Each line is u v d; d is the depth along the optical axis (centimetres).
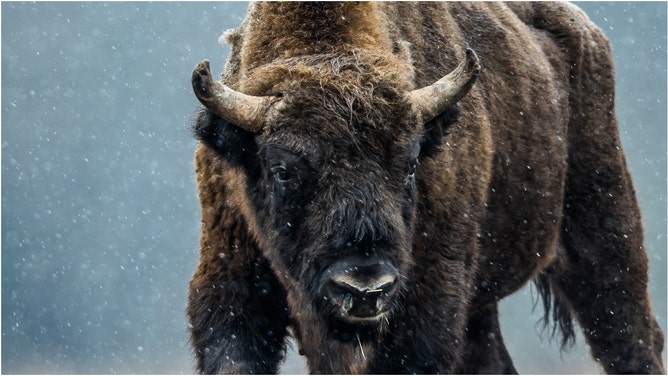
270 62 2778
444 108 2712
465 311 2986
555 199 3559
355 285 2481
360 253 2509
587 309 3856
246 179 2761
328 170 2570
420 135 2675
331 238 2533
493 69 3322
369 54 2731
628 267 3828
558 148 3547
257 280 2886
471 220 3030
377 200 2545
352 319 2566
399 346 2886
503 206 3316
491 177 3244
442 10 3216
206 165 2920
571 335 3950
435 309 2908
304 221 2594
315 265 2564
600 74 3838
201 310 2881
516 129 3347
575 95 3750
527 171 3391
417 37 3059
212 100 2634
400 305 2861
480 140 3105
